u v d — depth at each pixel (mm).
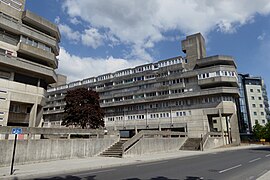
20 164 15117
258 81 93375
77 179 10164
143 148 24219
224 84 47219
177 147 32750
